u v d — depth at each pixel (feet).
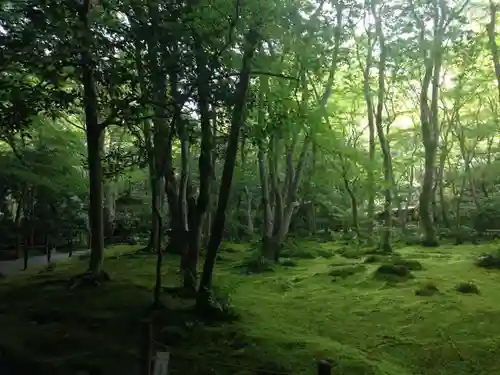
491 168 82.48
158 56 27.61
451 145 83.15
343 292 39.24
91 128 38.78
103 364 23.89
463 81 74.69
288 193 56.13
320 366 16.46
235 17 29.14
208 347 26.17
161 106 28.12
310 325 30.76
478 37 64.28
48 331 28.14
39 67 26.04
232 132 30.53
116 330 28.40
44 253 70.90
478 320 30.91
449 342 27.63
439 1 62.28
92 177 39.99
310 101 61.31
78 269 49.19
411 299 36.14
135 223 90.53
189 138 30.55
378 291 39.06
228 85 28.68
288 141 57.00
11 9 27.81
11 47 24.86
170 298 34.68
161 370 19.19
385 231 60.80
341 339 28.37
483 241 70.85
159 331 28.12
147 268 49.21
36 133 56.29
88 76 30.35
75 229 74.38
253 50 30.27
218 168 77.61
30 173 52.47
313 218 91.71
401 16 61.36
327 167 68.39
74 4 29.94
